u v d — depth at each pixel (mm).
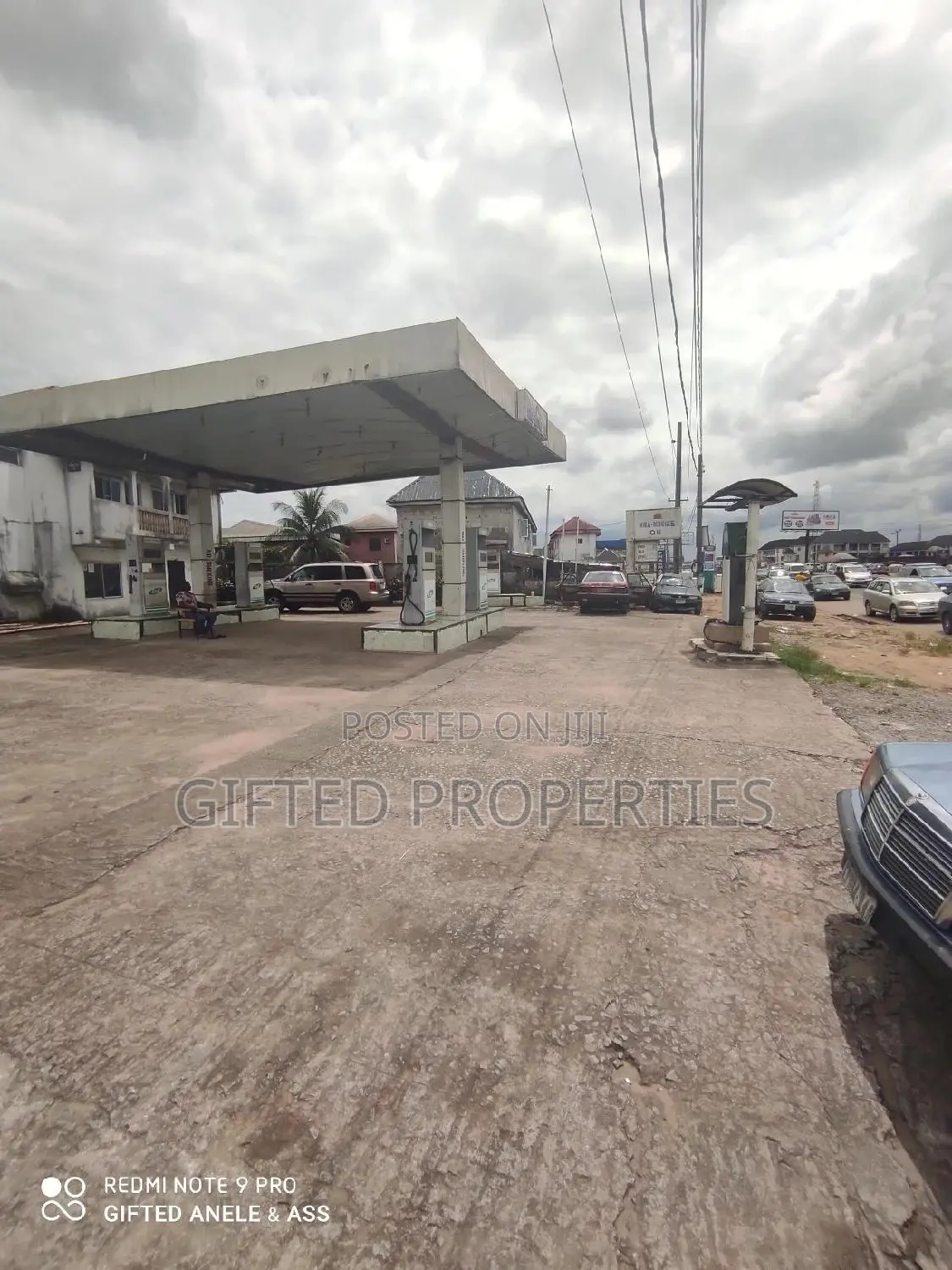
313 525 30156
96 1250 1435
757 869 3219
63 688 7555
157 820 3771
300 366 8367
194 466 15008
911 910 2041
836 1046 2064
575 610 20766
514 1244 1449
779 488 8844
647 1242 1453
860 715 6383
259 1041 2055
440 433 11133
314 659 9781
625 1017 2180
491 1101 1835
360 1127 1751
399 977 2371
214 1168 1632
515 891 2992
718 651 9766
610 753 5062
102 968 2412
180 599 12734
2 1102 1816
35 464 16172
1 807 3949
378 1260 1416
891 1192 1580
